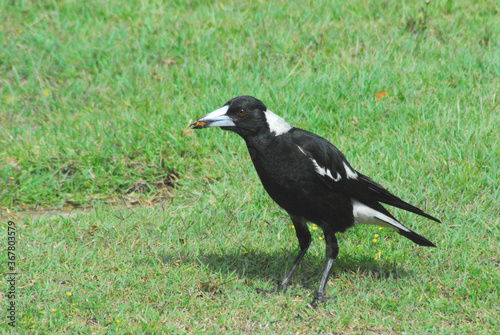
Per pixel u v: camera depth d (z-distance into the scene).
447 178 9.88
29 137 12.23
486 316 7.18
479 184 9.84
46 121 13.14
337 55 14.11
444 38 14.68
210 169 10.98
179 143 11.42
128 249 8.98
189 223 9.67
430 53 14.12
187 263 8.62
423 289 7.83
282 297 7.82
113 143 11.75
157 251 8.94
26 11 17.14
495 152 10.40
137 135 11.74
